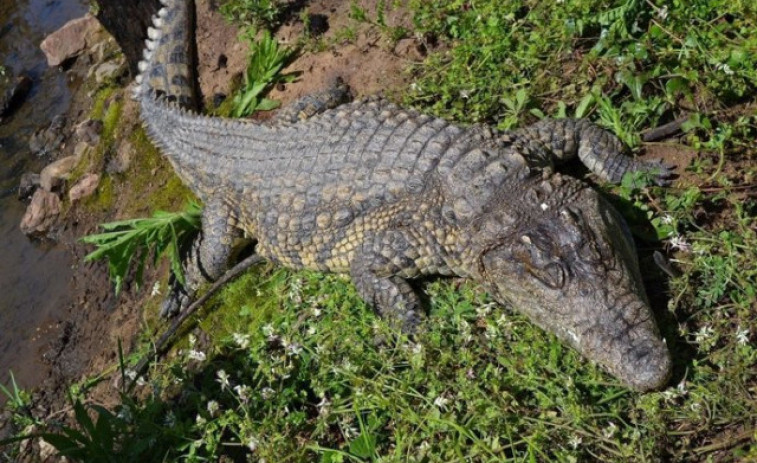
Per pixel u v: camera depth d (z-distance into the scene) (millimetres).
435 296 3541
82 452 3463
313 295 3650
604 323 3229
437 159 3541
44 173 4695
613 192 3553
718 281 3332
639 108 3594
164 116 4164
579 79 3705
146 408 3523
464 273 3514
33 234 4613
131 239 3863
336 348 3490
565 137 3580
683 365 3260
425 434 3271
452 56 3924
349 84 4078
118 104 4703
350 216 3611
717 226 3428
